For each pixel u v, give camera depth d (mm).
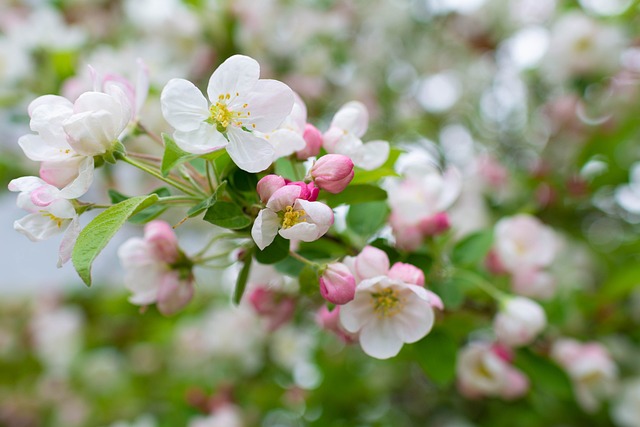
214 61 838
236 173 462
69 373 1052
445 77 1142
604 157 817
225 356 817
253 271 523
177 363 947
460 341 600
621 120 857
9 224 1519
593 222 885
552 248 590
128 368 1047
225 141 443
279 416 804
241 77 446
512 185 869
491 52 1109
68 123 440
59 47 765
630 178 798
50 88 747
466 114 1107
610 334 707
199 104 444
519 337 543
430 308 462
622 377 720
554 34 794
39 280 1557
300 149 460
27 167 848
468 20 1098
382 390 845
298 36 916
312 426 767
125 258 499
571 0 829
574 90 818
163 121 626
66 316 1093
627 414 681
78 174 451
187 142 439
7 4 956
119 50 866
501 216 822
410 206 528
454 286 537
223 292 910
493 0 1059
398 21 1104
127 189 794
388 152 479
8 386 1135
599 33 769
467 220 716
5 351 1161
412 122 1044
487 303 572
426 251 533
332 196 485
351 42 1068
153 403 946
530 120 1019
